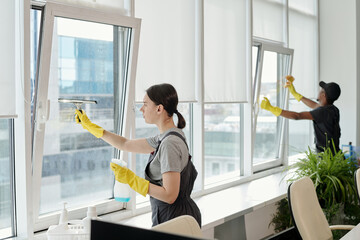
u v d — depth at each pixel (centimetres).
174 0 353
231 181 441
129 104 301
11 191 256
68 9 248
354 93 574
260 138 506
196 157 398
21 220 254
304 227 259
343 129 584
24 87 237
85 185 295
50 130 266
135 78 301
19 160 248
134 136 315
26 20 231
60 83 263
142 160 350
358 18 575
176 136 231
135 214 324
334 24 588
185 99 371
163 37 343
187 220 189
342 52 583
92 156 295
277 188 428
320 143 462
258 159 507
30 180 248
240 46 444
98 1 279
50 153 270
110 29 283
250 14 448
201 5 376
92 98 283
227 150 455
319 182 400
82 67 273
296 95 488
